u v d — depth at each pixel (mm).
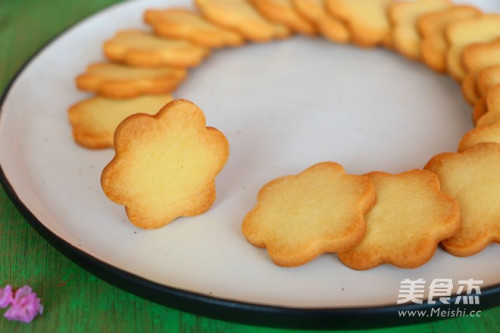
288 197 292
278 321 255
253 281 274
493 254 280
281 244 277
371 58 399
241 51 406
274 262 277
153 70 377
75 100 371
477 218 282
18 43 420
